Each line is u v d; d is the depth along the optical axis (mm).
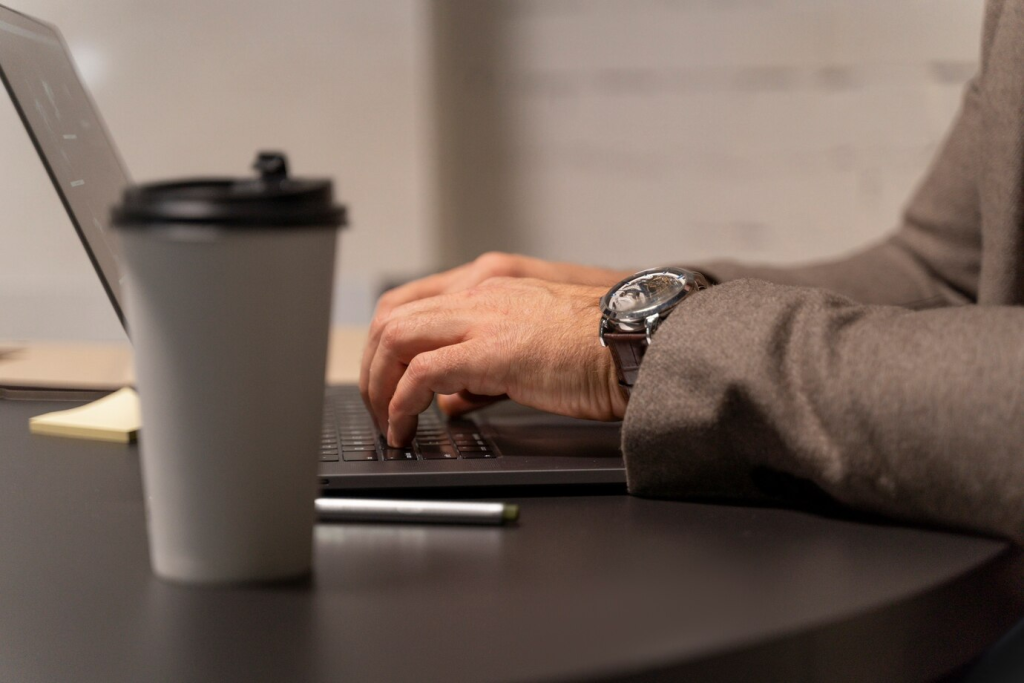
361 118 2363
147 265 343
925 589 366
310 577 392
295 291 357
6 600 373
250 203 338
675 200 2350
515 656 312
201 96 2314
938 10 2137
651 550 417
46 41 826
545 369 574
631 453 498
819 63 2219
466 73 2348
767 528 448
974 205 998
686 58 2279
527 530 451
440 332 609
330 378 1054
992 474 415
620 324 533
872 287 987
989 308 461
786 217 2307
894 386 435
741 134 2291
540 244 2422
